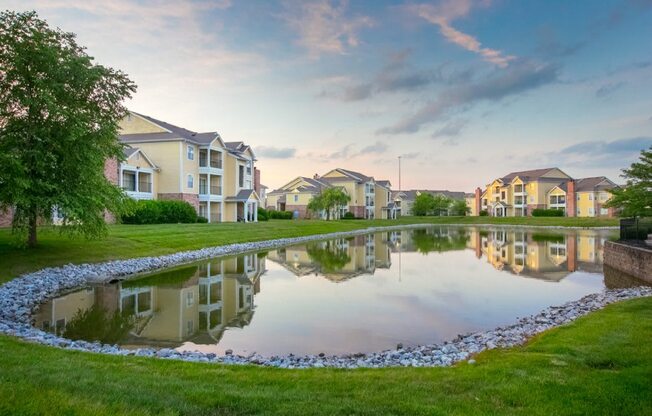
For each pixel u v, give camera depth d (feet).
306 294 50.93
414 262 82.12
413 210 344.69
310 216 238.89
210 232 101.55
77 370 20.31
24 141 52.39
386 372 22.03
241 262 76.28
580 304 43.24
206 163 141.18
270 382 19.98
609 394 17.94
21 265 53.11
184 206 122.83
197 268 68.13
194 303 45.42
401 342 32.55
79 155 54.24
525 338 30.89
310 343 32.30
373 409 16.61
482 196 352.08
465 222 267.80
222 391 18.28
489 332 34.35
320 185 252.42
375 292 52.42
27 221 60.23
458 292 52.70
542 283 59.16
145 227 96.63
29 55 51.96
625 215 70.49
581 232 174.19
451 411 16.48
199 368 22.21
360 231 175.52
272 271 68.18
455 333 35.04
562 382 19.45
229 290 52.29
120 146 64.59
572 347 25.26
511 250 105.09
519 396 17.92
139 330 35.58
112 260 64.39
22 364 20.71
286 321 38.68
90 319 38.47
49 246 63.10
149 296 48.16
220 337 33.83
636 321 31.40
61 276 52.80
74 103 55.57
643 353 23.58
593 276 65.00
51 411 14.79
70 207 52.85
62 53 53.98
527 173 305.94
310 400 17.49
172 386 18.75
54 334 33.71
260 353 29.86
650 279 56.34
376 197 297.94
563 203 276.21
